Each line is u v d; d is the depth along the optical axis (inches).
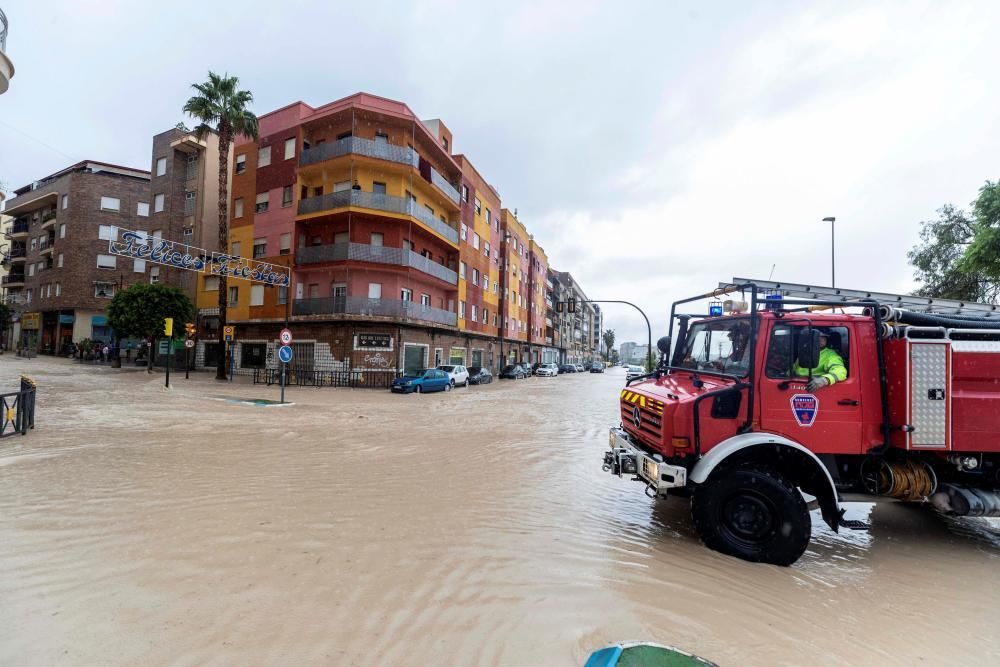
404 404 636.7
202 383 837.2
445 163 1218.0
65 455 261.4
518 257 1861.5
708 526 152.3
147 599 110.2
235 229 1131.3
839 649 101.4
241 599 111.3
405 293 1059.9
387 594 116.0
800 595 126.6
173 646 91.5
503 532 164.7
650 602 117.3
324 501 193.8
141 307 992.9
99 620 100.4
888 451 167.5
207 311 1229.7
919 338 159.0
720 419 158.4
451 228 1204.5
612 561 142.8
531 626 103.3
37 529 153.4
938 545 170.9
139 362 1263.5
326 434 361.4
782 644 101.8
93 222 1400.1
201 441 315.6
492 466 270.2
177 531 155.3
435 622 103.6
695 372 195.2
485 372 1214.9
